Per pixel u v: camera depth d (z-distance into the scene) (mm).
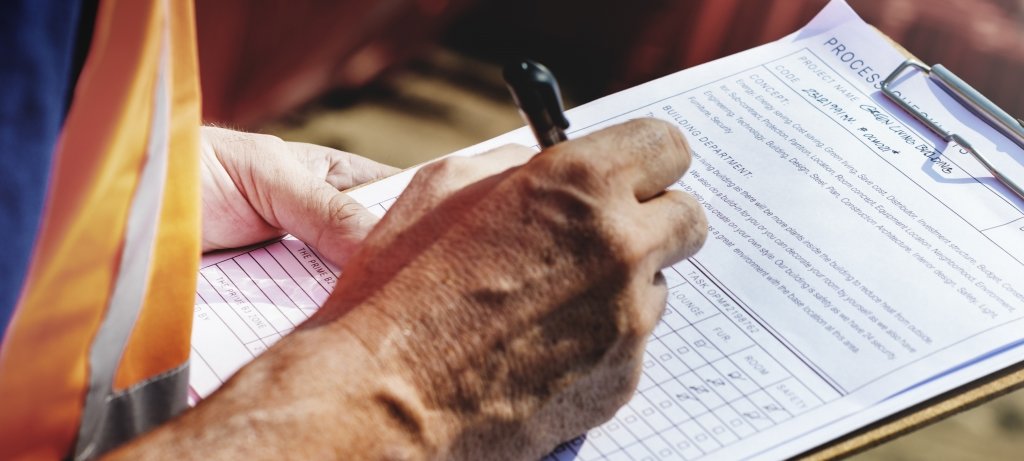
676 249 570
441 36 1502
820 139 821
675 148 566
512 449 566
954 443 1111
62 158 478
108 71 477
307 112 1392
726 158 804
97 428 585
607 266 532
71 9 450
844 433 617
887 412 629
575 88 1413
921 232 747
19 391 520
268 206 771
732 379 648
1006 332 678
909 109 840
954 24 1367
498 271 536
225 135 800
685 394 639
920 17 1380
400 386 530
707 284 710
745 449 606
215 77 1368
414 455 532
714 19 1456
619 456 604
